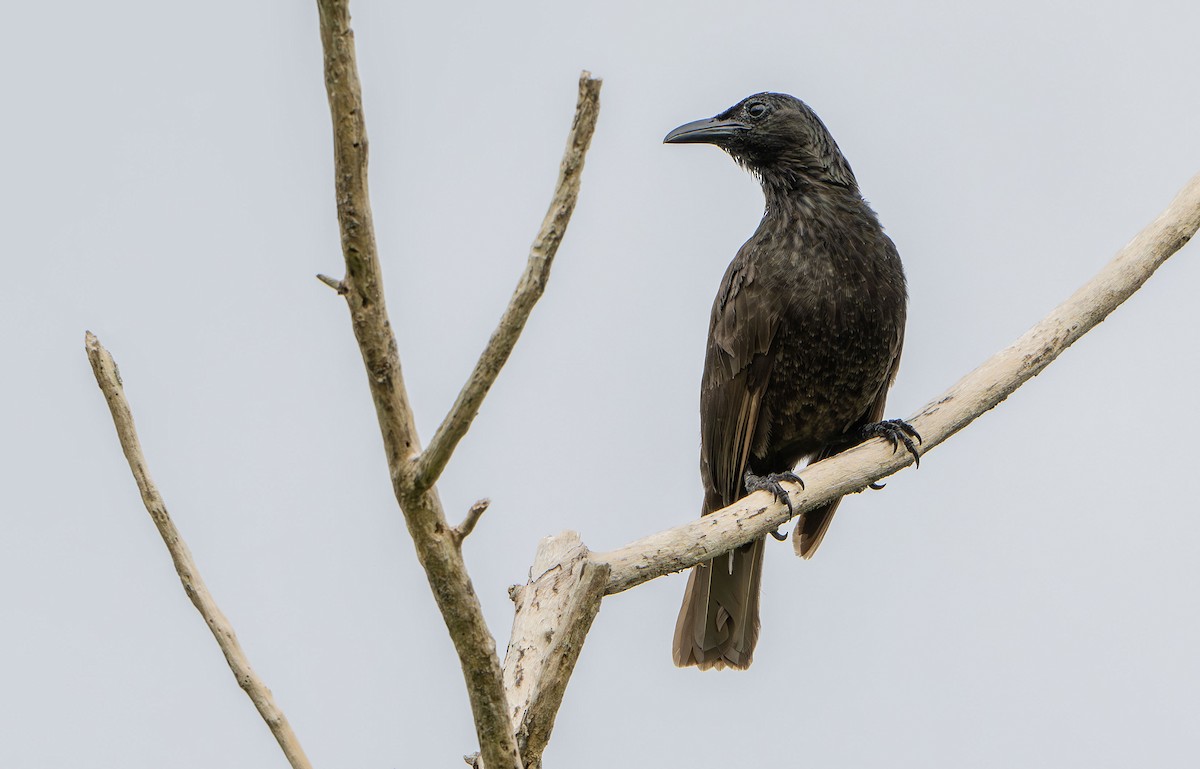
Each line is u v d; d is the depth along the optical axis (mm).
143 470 6715
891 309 12555
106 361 6629
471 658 6609
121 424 6680
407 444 6277
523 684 8164
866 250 12523
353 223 5797
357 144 5684
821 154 13031
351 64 5566
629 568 9070
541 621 8469
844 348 12469
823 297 12344
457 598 6453
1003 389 10586
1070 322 10609
